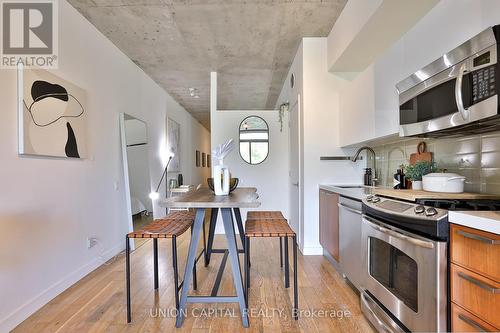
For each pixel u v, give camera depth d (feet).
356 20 8.18
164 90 18.98
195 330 6.15
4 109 6.47
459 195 5.55
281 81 17.44
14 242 6.59
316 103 11.33
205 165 35.32
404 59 6.59
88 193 9.70
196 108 24.84
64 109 8.43
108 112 11.35
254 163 16.38
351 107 9.91
